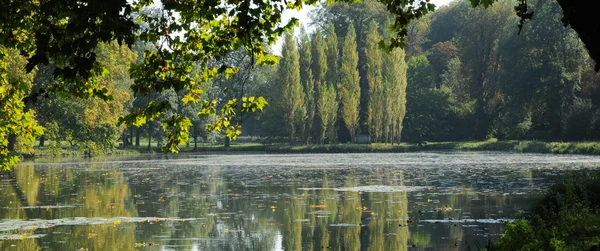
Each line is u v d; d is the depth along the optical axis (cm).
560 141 7544
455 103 9619
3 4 1087
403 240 2042
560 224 1542
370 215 2558
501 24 8812
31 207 2886
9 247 1980
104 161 6844
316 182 3981
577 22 669
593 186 2011
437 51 11300
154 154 8950
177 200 3138
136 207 2883
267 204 2947
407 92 9738
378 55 8950
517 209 2602
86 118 5503
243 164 6028
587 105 7225
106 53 5319
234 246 2009
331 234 2184
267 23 1188
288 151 8956
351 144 8875
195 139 9662
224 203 3008
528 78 7812
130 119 1214
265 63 1275
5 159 1772
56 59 990
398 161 6044
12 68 3550
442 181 3847
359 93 9000
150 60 1246
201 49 1302
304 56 9244
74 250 1939
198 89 1316
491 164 5234
